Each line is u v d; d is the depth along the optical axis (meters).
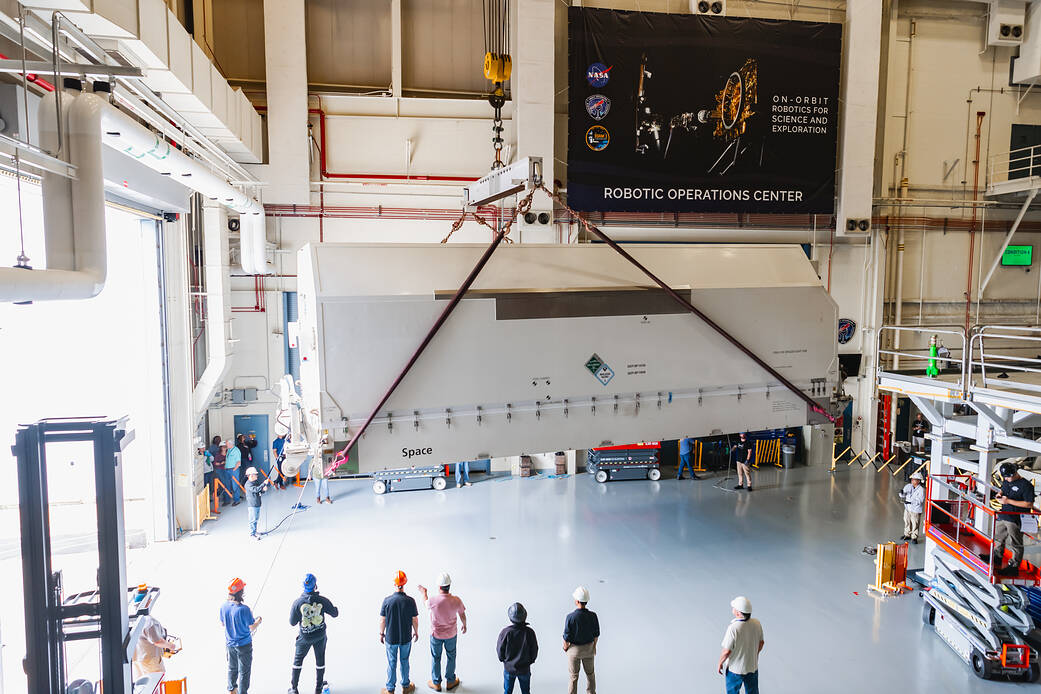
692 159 14.81
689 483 15.67
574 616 6.84
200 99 9.07
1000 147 17.28
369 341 7.45
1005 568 8.15
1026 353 17.97
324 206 15.10
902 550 10.10
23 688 7.43
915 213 17.09
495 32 15.40
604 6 15.33
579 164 14.46
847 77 15.49
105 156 8.33
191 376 12.45
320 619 7.25
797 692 7.48
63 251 5.46
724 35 14.62
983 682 7.71
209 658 8.12
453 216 15.52
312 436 7.87
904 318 17.42
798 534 12.42
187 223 12.87
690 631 8.82
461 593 9.92
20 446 4.78
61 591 5.04
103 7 5.98
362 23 15.06
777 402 9.41
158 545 11.77
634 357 8.55
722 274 9.09
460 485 15.35
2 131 6.50
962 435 9.52
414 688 7.52
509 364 7.99
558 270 8.34
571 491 15.01
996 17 16.38
